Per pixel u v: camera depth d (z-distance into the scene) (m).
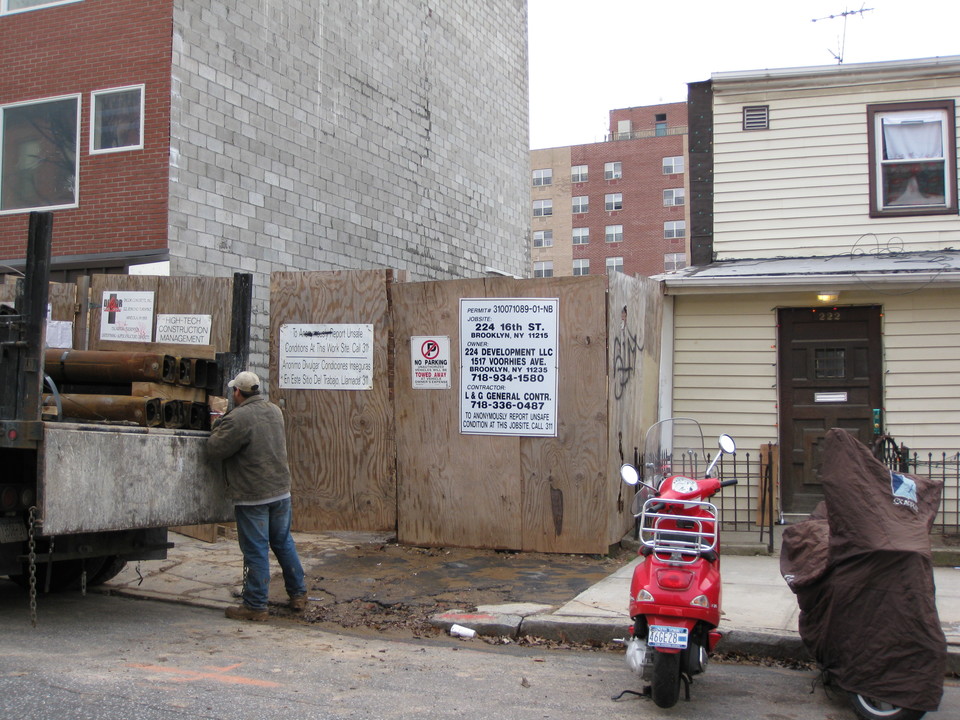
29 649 5.78
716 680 5.61
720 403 10.26
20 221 11.82
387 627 6.78
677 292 10.17
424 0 16.77
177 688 5.06
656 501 5.21
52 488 5.73
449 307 9.09
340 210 14.12
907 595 4.71
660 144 68.25
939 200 10.88
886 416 9.80
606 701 5.11
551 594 7.36
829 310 10.07
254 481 6.87
